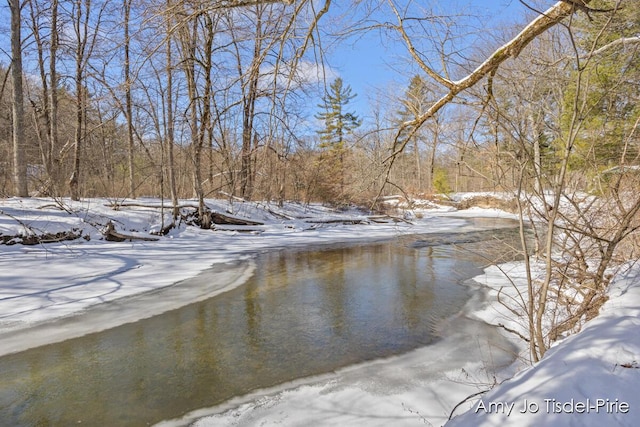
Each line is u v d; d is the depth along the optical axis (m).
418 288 7.69
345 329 5.45
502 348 4.68
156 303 6.51
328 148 19.48
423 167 28.27
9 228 9.64
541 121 3.49
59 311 5.94
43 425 3.23
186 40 8.90
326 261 10.55
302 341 5.02
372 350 4.73
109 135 18.92
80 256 9.30
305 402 3.56
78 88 13.33
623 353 2.05
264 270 9.30
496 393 2.00
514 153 3.33
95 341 4.95
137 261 9.34
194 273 8.65
